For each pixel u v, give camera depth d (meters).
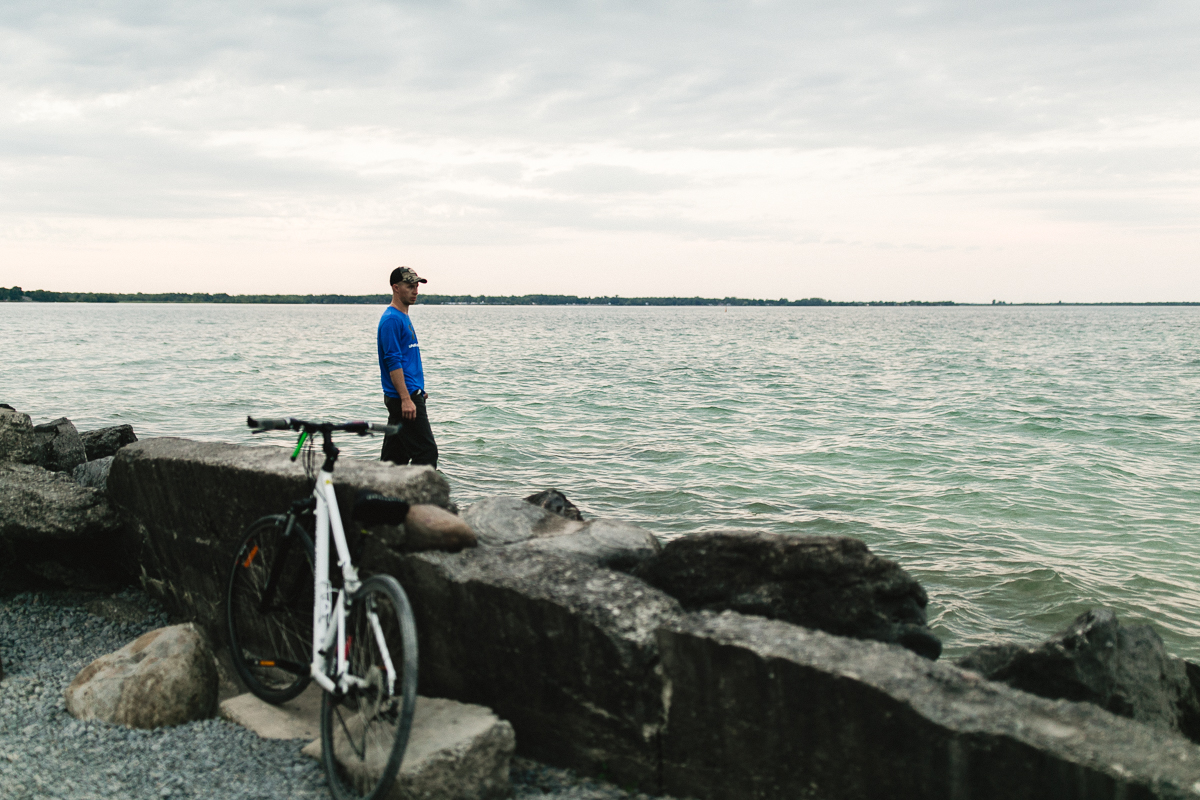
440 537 3.61
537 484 12.26
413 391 7.06
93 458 7.99
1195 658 6.47
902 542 9.43
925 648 3.57
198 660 4.14
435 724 3.23
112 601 5.50
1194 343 67.81
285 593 4.12
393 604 3.12
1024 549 9.18
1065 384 30.67
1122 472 13.59
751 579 3.67
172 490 4.88
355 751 3.26
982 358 47.53
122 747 3.65
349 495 3.85
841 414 21.33
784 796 2.88
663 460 14.36
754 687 2.90
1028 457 14.95
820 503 11.26
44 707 4.08
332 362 41.50
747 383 30.62
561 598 3.25
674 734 3.08
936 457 14.86
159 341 63.44
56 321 135.00
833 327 124.06
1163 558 8.88
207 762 3.52
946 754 2.58
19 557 5.54
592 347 60.78
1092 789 2.41
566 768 3.34
